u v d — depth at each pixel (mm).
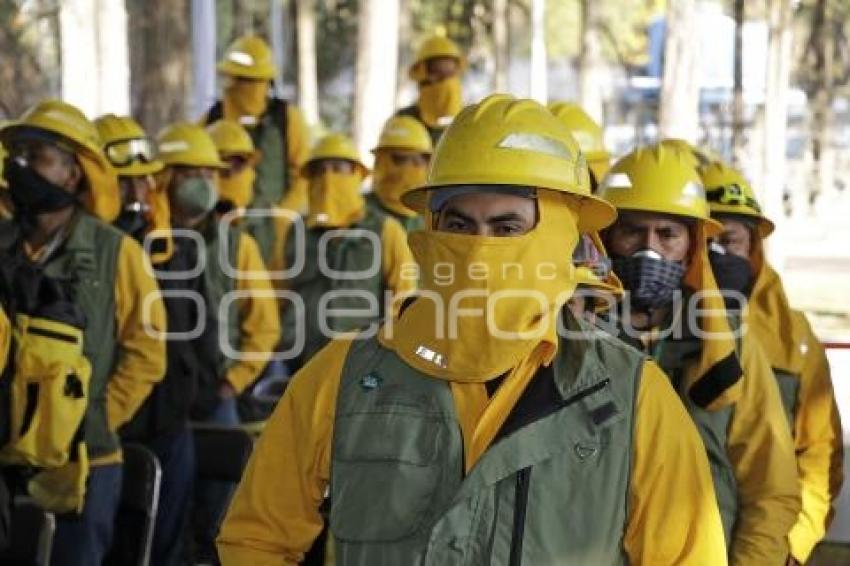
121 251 12742
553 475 6379
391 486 6445
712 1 79250
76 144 12547
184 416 14664
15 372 11461
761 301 11031
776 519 8828
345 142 18609
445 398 6500
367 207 18797
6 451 11531
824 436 10938
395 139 18922
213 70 38625
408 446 6469
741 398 8930
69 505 11867
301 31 81625
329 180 18203
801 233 79125
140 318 12797
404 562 6406
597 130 14398
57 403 11477
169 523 14727
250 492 6844
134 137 15156
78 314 11734
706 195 10602
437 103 25203
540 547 6328
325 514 6992
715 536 6469
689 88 45625
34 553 11820
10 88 73562
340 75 106438
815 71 88875
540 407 6438
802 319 11031
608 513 6363
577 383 6492
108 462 12820
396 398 6543
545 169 6590
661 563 6461
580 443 6406
